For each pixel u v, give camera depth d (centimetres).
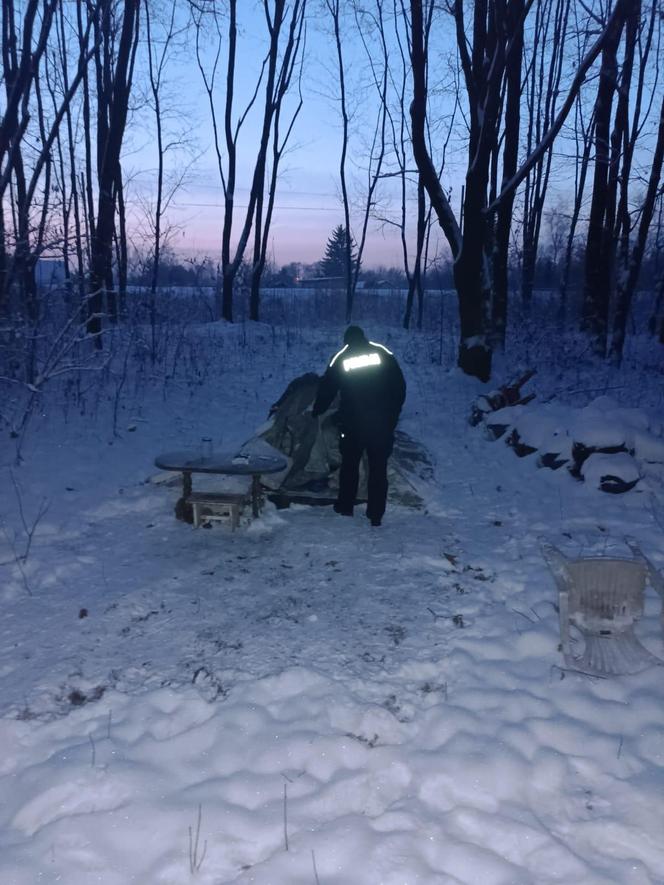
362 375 612
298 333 1825
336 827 283
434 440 923
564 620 398
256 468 588
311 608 466
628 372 1550
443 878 259
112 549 561
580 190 2347
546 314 2123
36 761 322
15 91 791
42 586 495
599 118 1593
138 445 852
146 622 446
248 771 316
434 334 1828
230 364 1417
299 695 369
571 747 334
